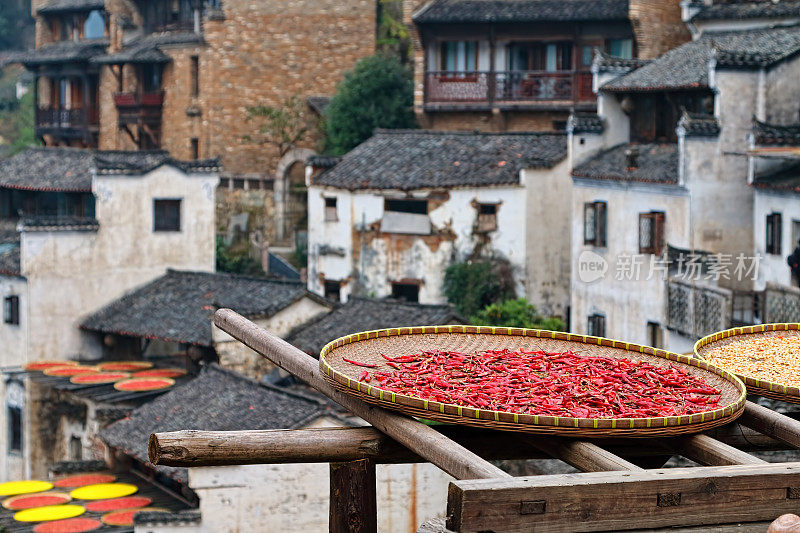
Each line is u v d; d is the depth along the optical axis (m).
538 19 39.66
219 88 48.16
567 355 6.88
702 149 26.41
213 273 31.20
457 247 34.25
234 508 20.03
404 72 43.97
